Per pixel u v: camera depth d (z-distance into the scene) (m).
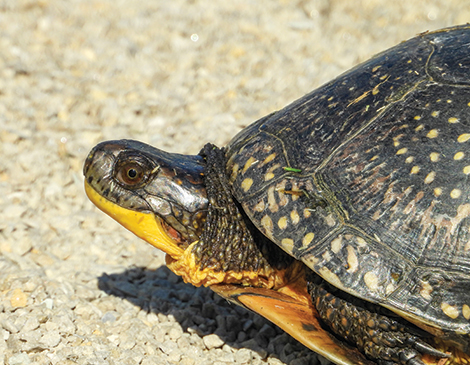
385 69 6.93
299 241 6.01
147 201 6.87
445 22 17.42
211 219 6.83
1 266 8.20
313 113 6.86
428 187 5.76
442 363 5.73
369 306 5.81
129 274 8.65
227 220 6.82
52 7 18.17
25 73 14.38
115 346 6.74
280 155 6.61
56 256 8.89
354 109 6.59
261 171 6.59
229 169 6.92
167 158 7.16
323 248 5.86
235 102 13.85
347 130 6.42
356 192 5.97
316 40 17.06
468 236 5.53
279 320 6.11
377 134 6.23
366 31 17.62
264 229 6.27
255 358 6.95
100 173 6.93
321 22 18.28
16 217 9.64
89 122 12.93
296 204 6.18
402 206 5.78
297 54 16.23
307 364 6.76
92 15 18.00
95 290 8.05
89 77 14.67
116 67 15.23
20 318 6.88
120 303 7.75
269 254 6.81
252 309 6.42
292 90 14.34
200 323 7.58
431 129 6.04
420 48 7.09
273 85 14.61
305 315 6.38
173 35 17.03
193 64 15.62
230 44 16.48
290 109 7.26
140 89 14.30
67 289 7.75
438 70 6.54
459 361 5.70
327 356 5.82
